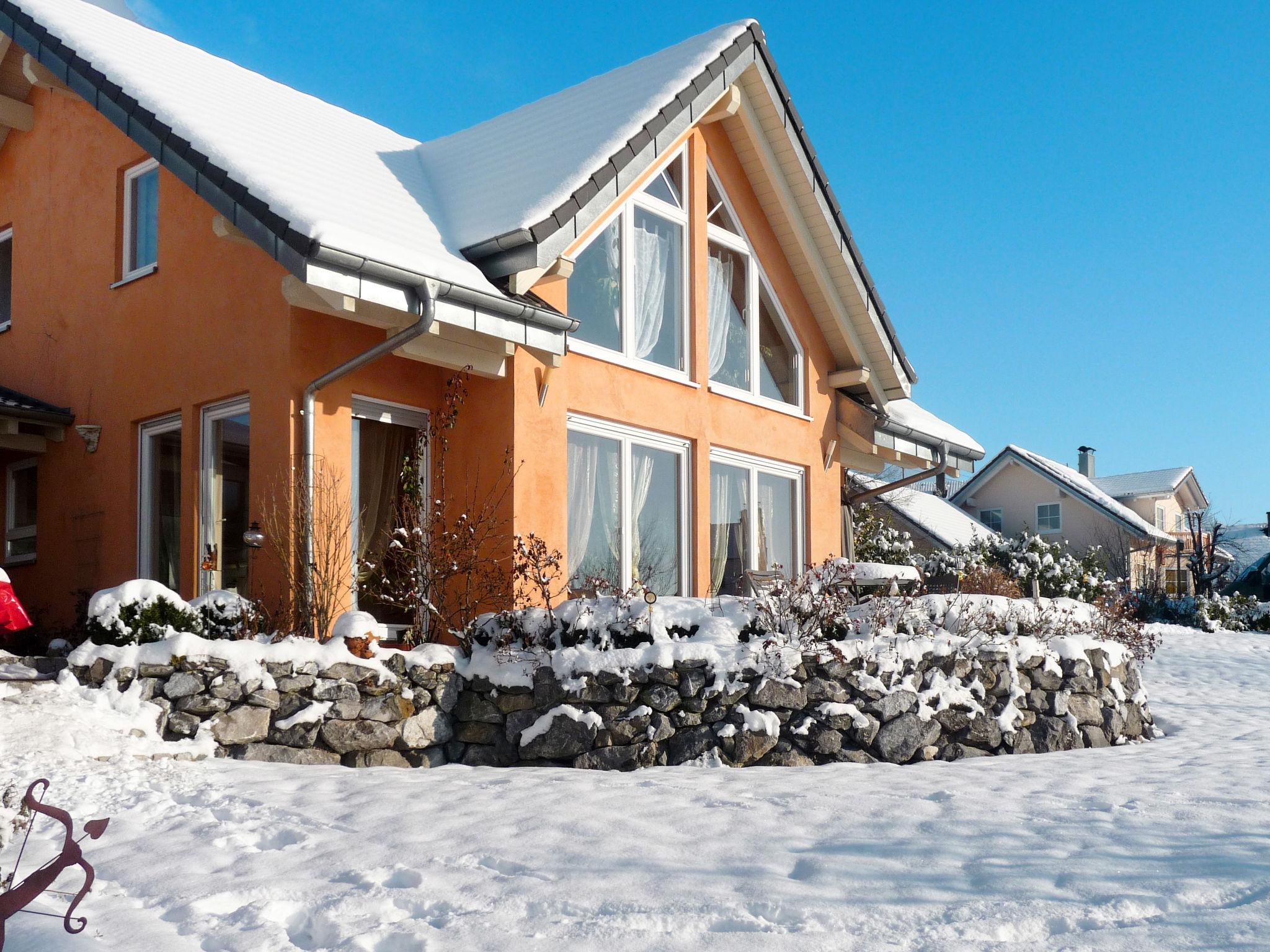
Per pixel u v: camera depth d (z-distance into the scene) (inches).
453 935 153.8
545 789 253.6
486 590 372.8
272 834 205.3
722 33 471.8
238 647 294.8
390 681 314.7
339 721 303.1
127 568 398.6
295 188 334.0
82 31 405.1
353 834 205.6
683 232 489.1
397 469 388.2
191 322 383.2
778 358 546.3
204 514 376.2
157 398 392.5
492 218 371.6
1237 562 2068.2
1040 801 242.4
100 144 434.6
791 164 510.9
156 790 234.7
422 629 352.8
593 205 379.9
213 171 328.8
